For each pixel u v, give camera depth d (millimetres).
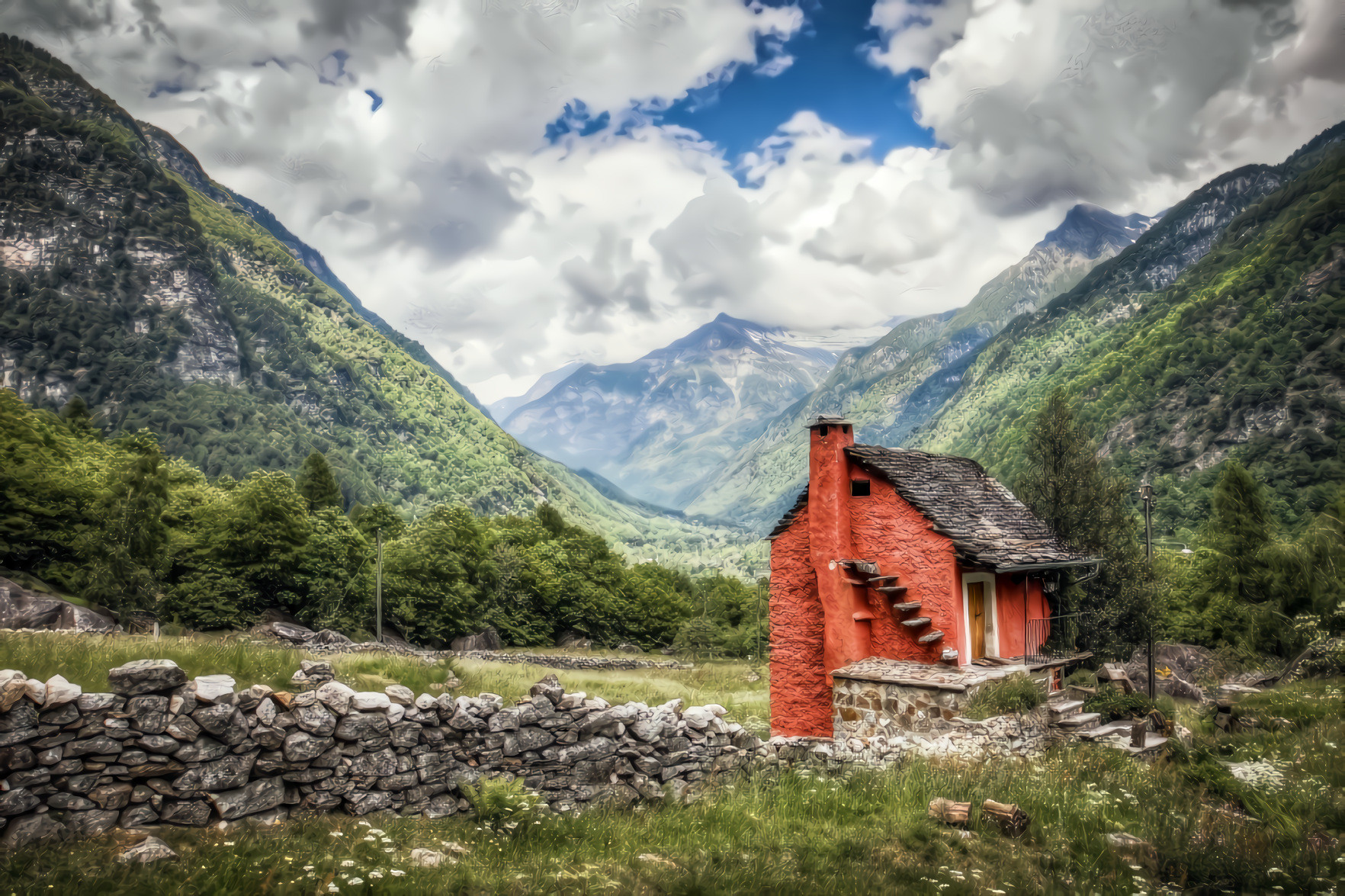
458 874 7328
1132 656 29109
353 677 14461
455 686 16875
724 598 103438
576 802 10742
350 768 8734
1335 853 9266
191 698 7691
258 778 8078
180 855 6816
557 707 11023
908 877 8289
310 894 6402
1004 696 15711
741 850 9000
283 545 62938
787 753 14414
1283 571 39188
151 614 52062
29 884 5809
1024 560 17969
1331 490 122875
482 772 9961
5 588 40062
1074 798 11328
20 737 6727
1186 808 11258
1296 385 159625
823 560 18422
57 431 86125
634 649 82875
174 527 66375
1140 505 135375
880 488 18328
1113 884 8359
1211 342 195875
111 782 7199
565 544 94000
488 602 76312
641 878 7723
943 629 16938
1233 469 46094
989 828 9836
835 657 17969
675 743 12359
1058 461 29203
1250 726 17938
